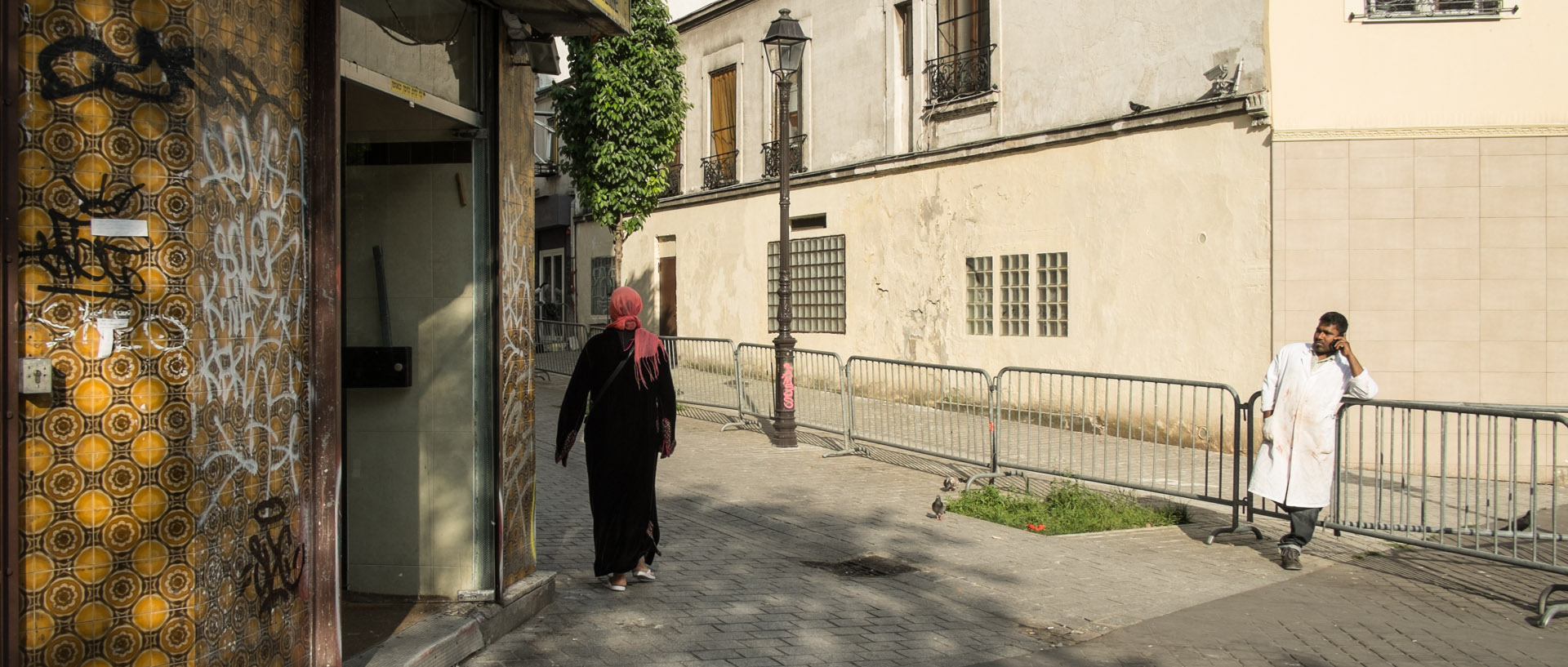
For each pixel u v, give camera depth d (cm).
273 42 374
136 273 321
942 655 523
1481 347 1073
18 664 306
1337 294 1095
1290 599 633
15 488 304
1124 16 1279
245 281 358
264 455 369
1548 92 1066
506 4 527
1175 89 1215
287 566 384
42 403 310
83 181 313
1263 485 721
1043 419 983
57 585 312
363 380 535
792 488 985
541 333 2086
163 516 326
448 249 538
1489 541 753
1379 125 1086
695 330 2197
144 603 324
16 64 302
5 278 301
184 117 329
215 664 343
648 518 625
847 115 1767
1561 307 1067
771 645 530
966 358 1518
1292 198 1100
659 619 570
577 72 1767
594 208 1808
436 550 546
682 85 1830
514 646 519
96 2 315
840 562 712
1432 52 1081
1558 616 599
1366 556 745
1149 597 636
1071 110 1355
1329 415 708
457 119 520
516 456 563
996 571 693
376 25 454
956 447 1055
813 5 1838
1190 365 1192
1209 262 1171
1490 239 1073
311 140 399
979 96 1488
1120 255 1275
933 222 1575
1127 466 902
